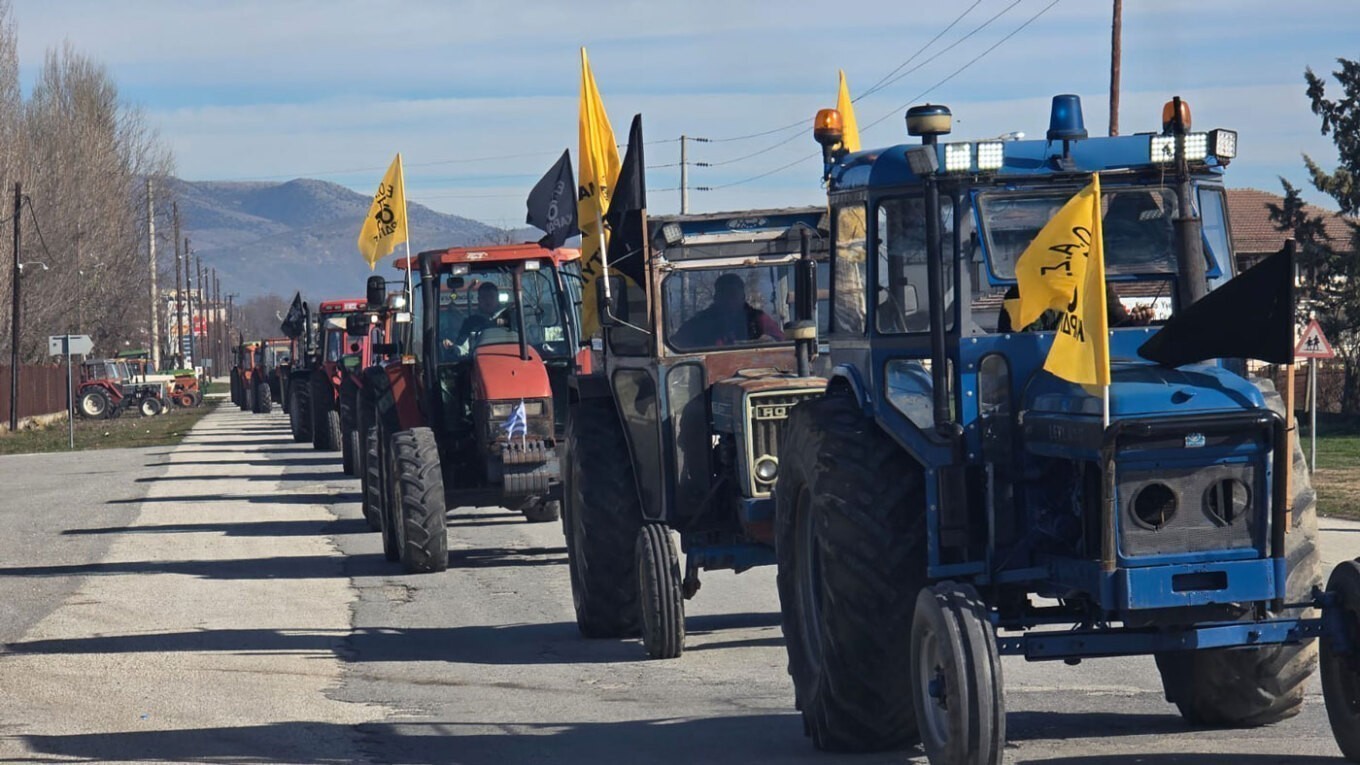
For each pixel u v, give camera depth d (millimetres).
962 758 9281
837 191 11891
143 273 119375
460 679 15227
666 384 16078
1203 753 10734
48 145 95000
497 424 22984
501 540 26734
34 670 16328
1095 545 9562
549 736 12484
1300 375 57656
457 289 24172
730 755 11500
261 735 12891
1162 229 10578
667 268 16125
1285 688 11086
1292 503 10367
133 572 24203
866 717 10945
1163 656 11703
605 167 18500
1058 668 14641
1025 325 9859
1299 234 56938
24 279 88688
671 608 15742
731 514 16188
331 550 26344
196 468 47156
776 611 18625
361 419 30188
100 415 98500
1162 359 9852
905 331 10805
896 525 10641
